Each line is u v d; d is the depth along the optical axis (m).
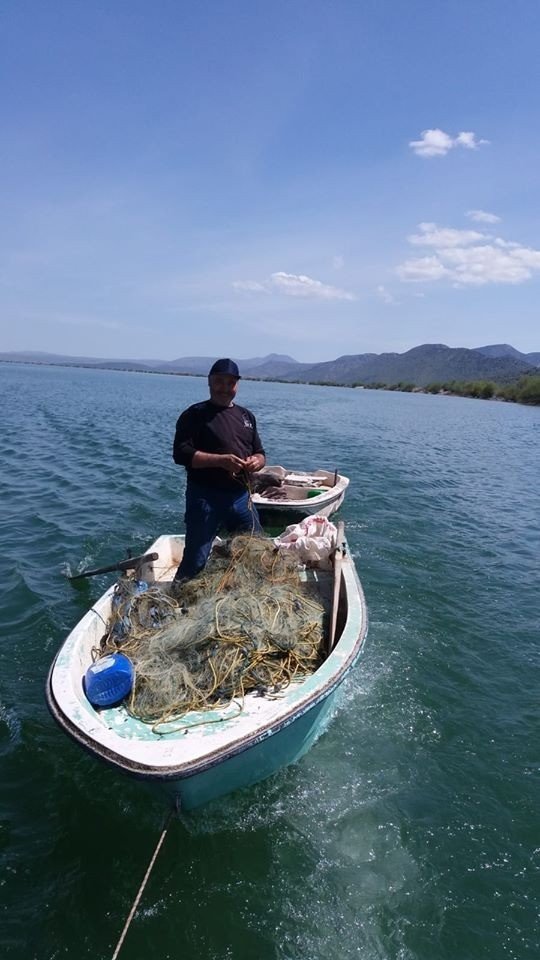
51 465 9.38
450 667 3.78
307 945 2.07
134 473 8.88
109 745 2.17
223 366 3.38
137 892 2.22
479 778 2.87
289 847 2.43
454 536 6.47
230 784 2.44
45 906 2.16
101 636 3.10
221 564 3.40
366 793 2.72
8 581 4.59
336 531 4.17
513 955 2.08
